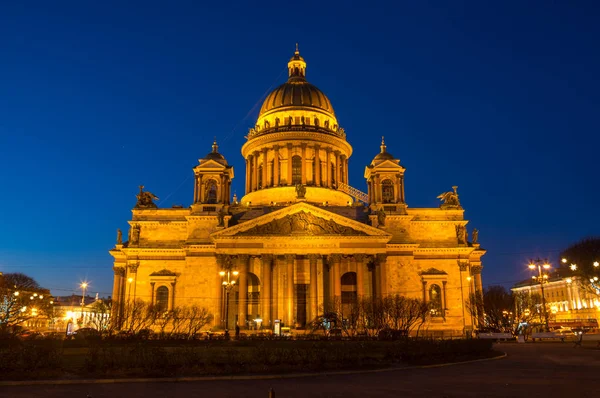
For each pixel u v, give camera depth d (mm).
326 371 39094
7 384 33188
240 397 28141
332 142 120812
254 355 40156
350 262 97938
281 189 113938
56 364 37594
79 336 69750
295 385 32688
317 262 95812
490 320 99500
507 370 40156
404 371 40219
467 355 50375
